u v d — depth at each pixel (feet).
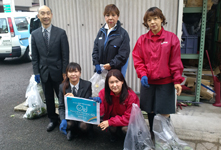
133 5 11.50
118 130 8.66
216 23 15.69
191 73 13.43
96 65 9.06
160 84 7.74
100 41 8.91
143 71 7.70
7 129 10.05
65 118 8.59
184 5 11.35
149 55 7.62
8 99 14.26
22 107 12.25
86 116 8.25
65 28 12.94
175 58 7.43
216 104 11.51
